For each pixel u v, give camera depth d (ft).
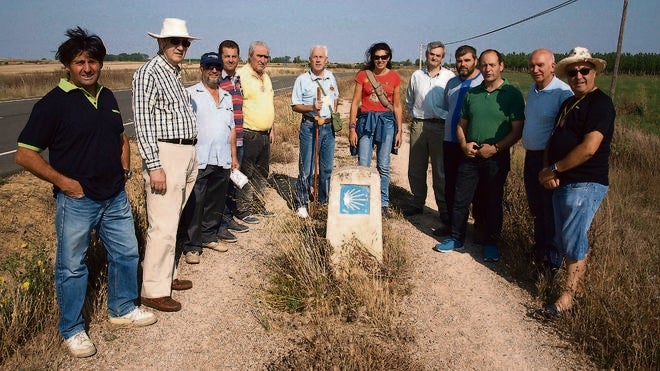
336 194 14.93
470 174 16.74
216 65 15.24
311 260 14.35
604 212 20.03
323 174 21.20
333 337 11.55
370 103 19.86
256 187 20.58
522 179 23.04
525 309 13.56
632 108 79.56
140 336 11.82
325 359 10.49
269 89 19.86
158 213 12.62
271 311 13.14
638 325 11.14
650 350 10.73
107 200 10.97
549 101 14.39
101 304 12.77
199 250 16.11
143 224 17.10
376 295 13.07
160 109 12.27
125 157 12.07
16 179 24.36
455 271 15.94
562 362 11.17
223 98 15.96
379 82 19.71
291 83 139.33
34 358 10.50
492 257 16.61
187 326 12.34
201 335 11.96
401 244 17.10
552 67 14.34
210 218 16.76
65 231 10.48
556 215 13.08
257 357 11.14
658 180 29.89
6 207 20.10
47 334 11.23
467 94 16.75
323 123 19.94
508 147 16.03
